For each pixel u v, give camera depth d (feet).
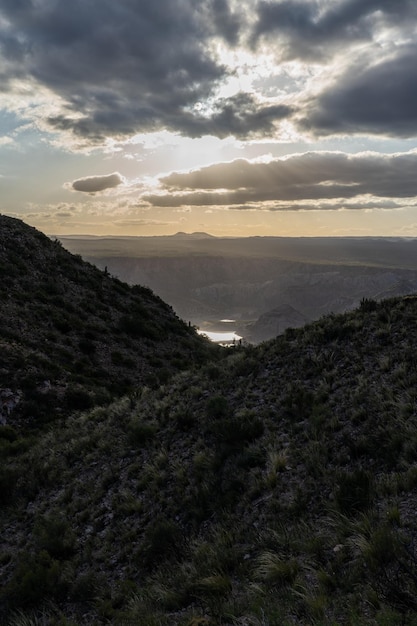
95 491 41.55
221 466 36.40
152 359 124.88
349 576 19.51
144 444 47.29
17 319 112.68
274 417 40.65
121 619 23.73
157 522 32.73
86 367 105.19
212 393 52.31
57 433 64.18
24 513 43.19
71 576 30.45
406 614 15.76
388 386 37.42
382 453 29.35
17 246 155.84
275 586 21.31
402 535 20.83
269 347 58.70
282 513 27.84
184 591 23.72
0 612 28.32
